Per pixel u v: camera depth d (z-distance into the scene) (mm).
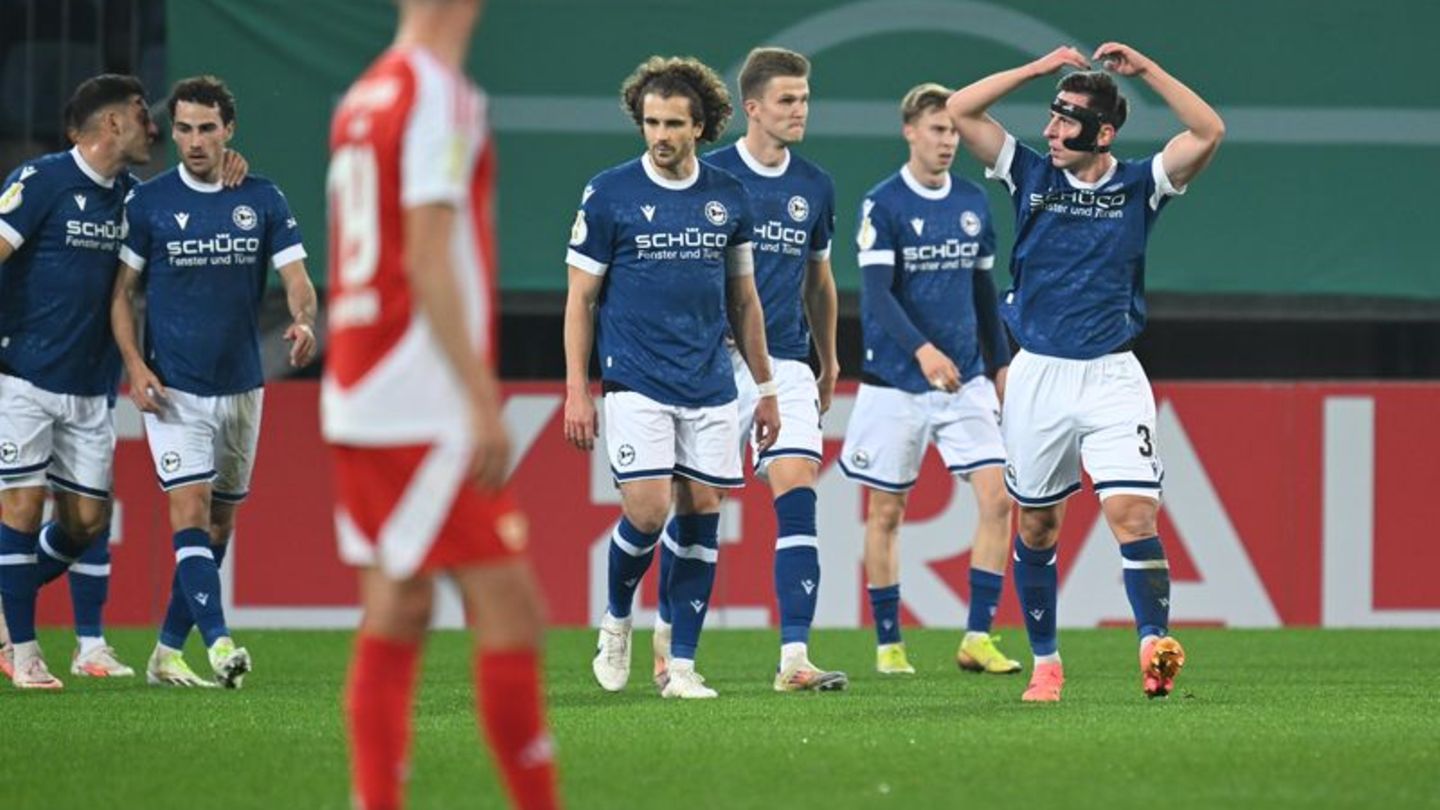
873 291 31969
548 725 23703
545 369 47719
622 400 26781
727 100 26750
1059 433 26500
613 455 26938
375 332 14062
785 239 29031
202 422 29031
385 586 14602
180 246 28703
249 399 29469
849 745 21734
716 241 26641
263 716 25141
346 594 41594
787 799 18031
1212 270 42500
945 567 42031
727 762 20375
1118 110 25875
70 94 41438
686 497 27250
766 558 41938
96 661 31906
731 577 41938
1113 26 41969
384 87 13977
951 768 19938
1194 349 48906
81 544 30031
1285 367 48812
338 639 39156
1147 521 26250
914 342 30438
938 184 33250
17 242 28344
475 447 13773
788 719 24453
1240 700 27484
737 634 40688
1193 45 42125
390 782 14555
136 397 28422
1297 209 42500
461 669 32812
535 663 14570
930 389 33344
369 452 14141
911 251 33000
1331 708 26156
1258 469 42188
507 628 14438
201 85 28734
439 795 18312
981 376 33750
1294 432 42250
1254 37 42188
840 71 41719
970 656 33312
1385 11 42312
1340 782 19047
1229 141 42344
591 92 41531
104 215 28797
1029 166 26516
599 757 20766
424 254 13641
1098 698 27719
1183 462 42094
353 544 14422
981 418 33562
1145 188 26328
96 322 29016
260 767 20312
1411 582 42281
